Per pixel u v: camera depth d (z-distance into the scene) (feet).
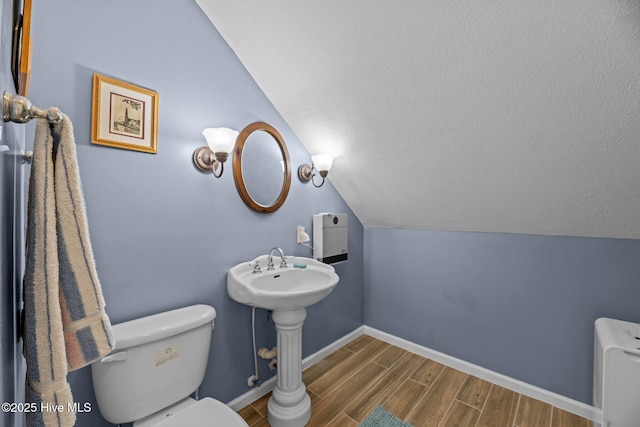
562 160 4.39
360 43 4.24
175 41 4.45
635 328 4.56
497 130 4.45
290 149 6.32
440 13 3.51
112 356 3.37
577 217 5.14
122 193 3.92
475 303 6.70
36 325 1.47
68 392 1.55
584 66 3.32
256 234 5.63
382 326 8.41
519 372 6.12
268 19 4.51
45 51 3.30
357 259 8.48
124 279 3.95
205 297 4.84
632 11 2.76
